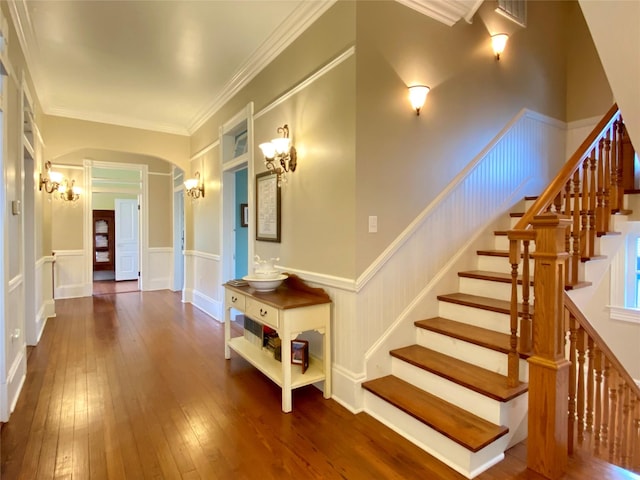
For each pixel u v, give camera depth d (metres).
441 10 2.98
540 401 1.96
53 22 3.12
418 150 2.90
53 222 6.70
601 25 1.59
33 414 2.55
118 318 5.19
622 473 1.98
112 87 4.49
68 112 5.27
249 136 4.07
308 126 3.06
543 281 1.97
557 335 1.95
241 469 1.98
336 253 2.76
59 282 6.72
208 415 2.55
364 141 2.59
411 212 2.88
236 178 5.34
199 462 2.04
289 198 3.36
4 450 2.13
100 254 8.92
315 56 2.96
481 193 3.41
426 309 3.01
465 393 2.26
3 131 2.43
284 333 2.58
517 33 3.71
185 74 4.14
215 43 3.48
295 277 3.23
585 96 4.17
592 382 2.39
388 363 2.78
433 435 2.12
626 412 2.55
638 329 3.59
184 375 3.23
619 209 3.00
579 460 2.11
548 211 2.30
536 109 3.94
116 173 7.69
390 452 2.14
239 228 5.36
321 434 2.32
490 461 2.03
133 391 2.91
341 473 1.96
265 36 3.36
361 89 2.57
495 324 2.69
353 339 2.63
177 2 2.86
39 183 4.62
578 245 2.65
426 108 2.95
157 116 5.62
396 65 2.75
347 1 2.61
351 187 2.59
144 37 3.38
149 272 7.57
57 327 4.72
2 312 2.44
